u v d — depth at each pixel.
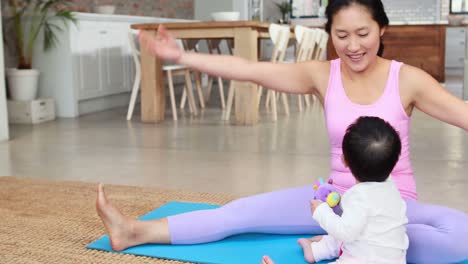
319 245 1.83
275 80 1.88
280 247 1.96
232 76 1.85
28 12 5.79
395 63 1.79
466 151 3.93
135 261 1.88
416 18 11.91
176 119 5.55
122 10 7.90
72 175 3.24
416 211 1.77
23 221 2.36
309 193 2.00
